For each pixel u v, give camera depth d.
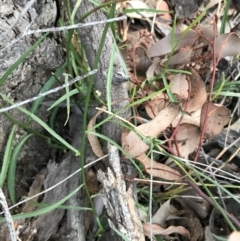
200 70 0.48
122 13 0.46
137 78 0.47
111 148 0.37
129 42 0.49
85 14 0.34
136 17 0.53
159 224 0.42
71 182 0.42
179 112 0.38
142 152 0.38
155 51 0.46
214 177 0.43
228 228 0.45
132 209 0.36
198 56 0.46
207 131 0.41
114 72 0.37
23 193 0.44
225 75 0.50
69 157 0.44
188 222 0.45
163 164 0.41
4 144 0.42
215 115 0.40
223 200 0.45
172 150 0.40
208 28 0.44
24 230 0.41
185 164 0.39
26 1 0.37
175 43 0.45
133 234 0.35
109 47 0.37
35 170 0.45
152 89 0.44
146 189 0.44
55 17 0.40
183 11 0.54
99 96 0.39
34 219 0.41
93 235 0.41
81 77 0.32
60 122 0.46
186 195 0.45
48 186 0.43
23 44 0.37
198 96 0.42
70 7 0.38
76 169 0.42
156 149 0.42
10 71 0.35
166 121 0.37
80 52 0.44
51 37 0.40
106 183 0.35
